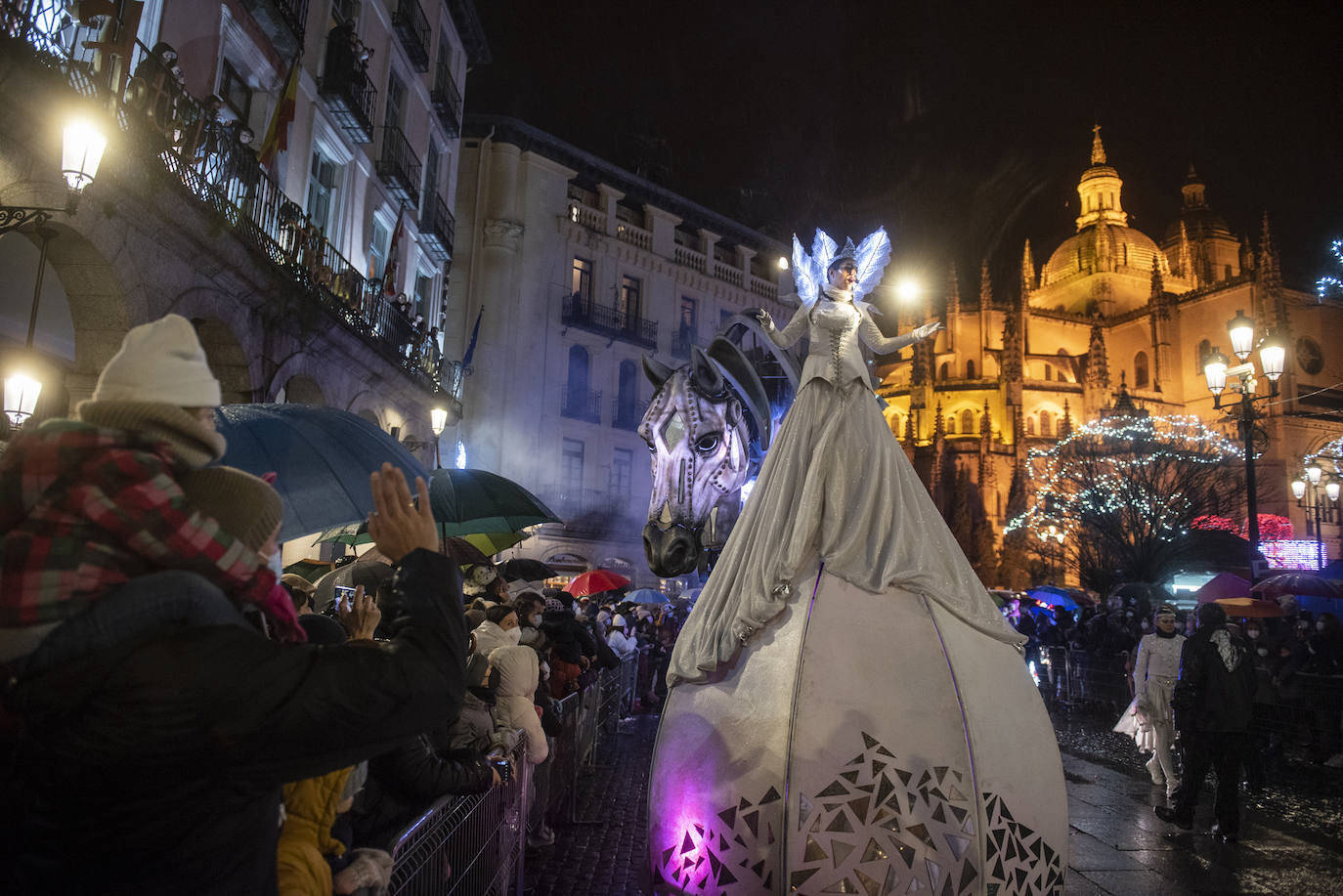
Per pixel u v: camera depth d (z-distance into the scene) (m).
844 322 3.57
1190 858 6.43
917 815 2.53
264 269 11.95
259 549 1.47
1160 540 33.06
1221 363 13.57
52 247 8.74
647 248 39.41
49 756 1.22
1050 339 63.38
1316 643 12.15
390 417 19.09
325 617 2.93
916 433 58.97
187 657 1.22
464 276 34.53
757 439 4.54
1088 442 42.91
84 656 1.19
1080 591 25.11
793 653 2.79
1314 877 5.93
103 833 1.23
